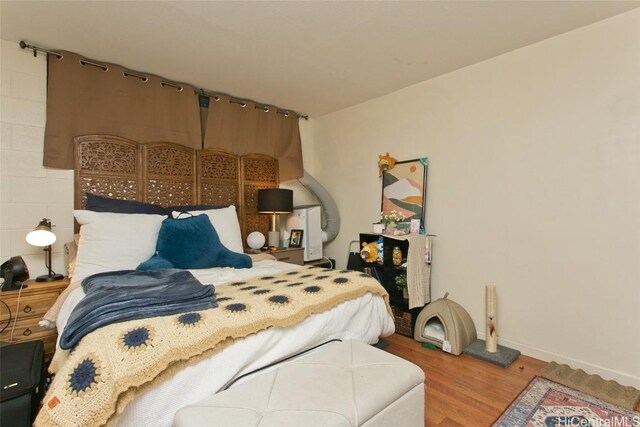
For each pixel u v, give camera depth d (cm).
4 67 230
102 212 233
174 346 112
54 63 245
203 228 249
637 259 198
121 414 100
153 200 289
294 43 239
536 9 199
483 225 267
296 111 396
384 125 343
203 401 110
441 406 179
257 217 365
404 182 320
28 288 207
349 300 176
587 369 215
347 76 297
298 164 395
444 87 292
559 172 228
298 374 127
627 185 201
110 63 268
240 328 128
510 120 251
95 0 189
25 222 236
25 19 207
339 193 394
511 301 252
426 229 305
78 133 254
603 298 210
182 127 307
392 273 299
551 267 232
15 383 133
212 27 218
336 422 101
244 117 351
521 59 246
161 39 233
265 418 100
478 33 226
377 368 133
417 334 271
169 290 144
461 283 282
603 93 210
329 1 192
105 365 101
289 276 209
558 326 229
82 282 185
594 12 202
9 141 231
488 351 243
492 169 262
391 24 215
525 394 191
